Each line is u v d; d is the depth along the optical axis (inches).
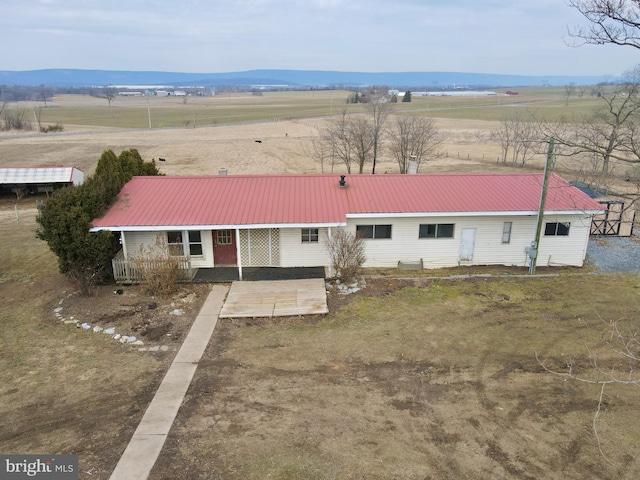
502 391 405.4
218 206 680.4
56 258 750.5
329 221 644.7
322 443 339.9
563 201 707.4
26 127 3235.7
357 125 2014.0
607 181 1138.7
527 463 323.0
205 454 329.1
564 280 661.9
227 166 1814.7
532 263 684.7
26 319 549.0
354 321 536.1
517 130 1825.8
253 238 693.9
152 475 309.7
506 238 719.7
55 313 561.6
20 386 415.2
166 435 349.1
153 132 2942.9
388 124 2359.7
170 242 685.9
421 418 368.8
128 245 679.7
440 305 577.3
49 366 448.8
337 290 621.9
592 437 349.7
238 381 420.8
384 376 427.8
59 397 398.6
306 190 736.3
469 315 551.5
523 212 678.5
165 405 385.7
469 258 725.3
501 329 518.0
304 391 404.8
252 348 478.9
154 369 441.4
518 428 358.3
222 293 613.3
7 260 747.4
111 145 2262.6
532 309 568.1
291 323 532.1
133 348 481.1
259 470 314.0
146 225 625.9
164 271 609.9
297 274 675.4
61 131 3014.3
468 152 2110.0
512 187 753.0
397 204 692.7
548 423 364.5
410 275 679.1
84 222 601.3
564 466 320.8
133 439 344.8
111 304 581.9
